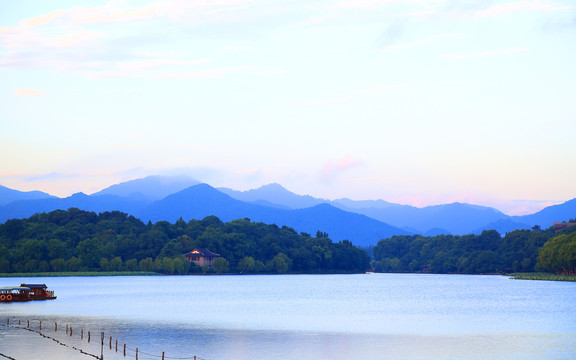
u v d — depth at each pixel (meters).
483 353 111.62
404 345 119.88
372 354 110.75
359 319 163.62
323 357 107.88
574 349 115.19
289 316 171.12
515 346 118.56
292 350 114.19
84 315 169.38
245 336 130.12
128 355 108.12
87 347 114.88
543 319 162.12
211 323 152.50
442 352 112.31
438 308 196.00
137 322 153.88
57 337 126.25
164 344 119.69
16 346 115.31
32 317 162.88
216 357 107.25
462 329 142.12
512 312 181.62
